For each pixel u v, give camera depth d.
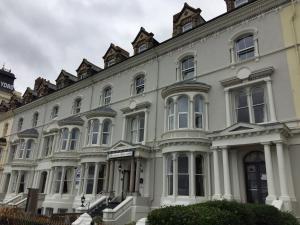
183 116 19.58
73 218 16.19
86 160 24.70
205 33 21.22
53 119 33.34
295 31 16.72
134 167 21.05
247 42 19.02
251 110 17.22
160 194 19.72
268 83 16.78
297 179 14.41
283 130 14.43
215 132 17.31
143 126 23.27
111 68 27.70
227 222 8.54
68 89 32.59
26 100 41.16
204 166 18.11
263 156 16.06
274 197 13.61
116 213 17.52
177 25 24.14
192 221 8.02
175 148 18.58
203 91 19.59
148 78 24.20
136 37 27.91
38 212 27.06
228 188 15.50
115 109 26.14
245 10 19.06
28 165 33.47
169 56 23.20
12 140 39.50
